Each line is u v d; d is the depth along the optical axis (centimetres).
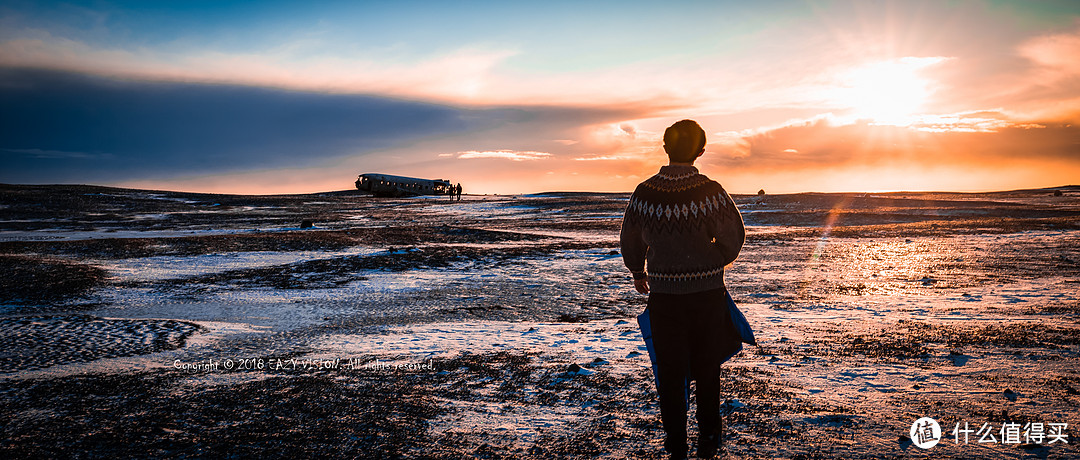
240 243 2786
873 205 5297
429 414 502
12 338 1029
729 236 308
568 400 538
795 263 2027
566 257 2348
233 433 461
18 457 420
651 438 418
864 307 1194
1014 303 1145
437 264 2166
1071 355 656
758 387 555
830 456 371
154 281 1852
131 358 862
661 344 316
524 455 398
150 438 454
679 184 307
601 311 1305
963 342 764
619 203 6569
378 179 9894
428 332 1052
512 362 732
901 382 565
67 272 1991
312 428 468
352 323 1196
